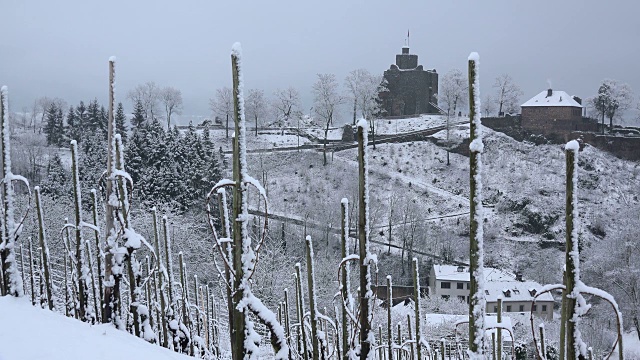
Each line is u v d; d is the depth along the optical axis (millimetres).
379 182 65500
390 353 6965
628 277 31219
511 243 53344
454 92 85812
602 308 31484
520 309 38125
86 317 7797
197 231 33625
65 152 68250
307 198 56719
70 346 5469
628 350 26828
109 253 7289
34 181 55031
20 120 95375
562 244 52500
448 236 51531
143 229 30844
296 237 41500
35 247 18516
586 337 25109
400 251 48344
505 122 79000
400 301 40875
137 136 43000
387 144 76812
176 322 7715
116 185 7391
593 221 53094
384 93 94250
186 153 42625
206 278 27406
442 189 64625
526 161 69875
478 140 4199
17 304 7020
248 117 85500
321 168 66188
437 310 33656
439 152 73375
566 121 76125
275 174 64562
